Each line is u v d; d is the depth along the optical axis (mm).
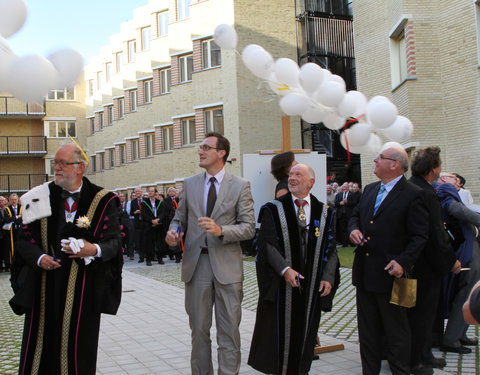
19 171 36312
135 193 17203
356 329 6648
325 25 22891
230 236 4258
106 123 35844
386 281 4559
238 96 21672
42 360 3760
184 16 26203
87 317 3865
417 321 4930
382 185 4855
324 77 4766
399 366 4543
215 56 23797
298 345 4418
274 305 4469
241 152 21531
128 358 5680
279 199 4652
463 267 5539
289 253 4477
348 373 4984
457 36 13703
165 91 29031
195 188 4594
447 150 14102
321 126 23000
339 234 16547
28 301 3770
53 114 37062
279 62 4902
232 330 4309
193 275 4418
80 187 4039
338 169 23438
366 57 16984
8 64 2920
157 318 7773
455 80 13812
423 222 4547
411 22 14242
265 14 22328
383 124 4926
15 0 2844
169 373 5125
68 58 3033
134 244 18375
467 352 5574
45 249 3854
